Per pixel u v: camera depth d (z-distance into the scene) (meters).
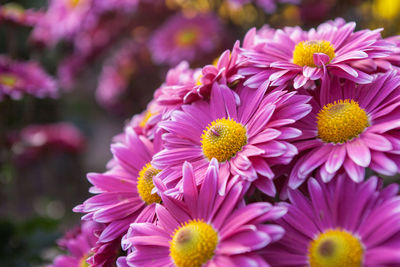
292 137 0.32
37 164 0.80
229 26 0.67
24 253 0.55
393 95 0.33
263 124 0.33
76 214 0.83
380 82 0.33
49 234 0.58
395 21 0.58
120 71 0.81
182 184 0.32
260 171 0.32
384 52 0.33
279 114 0.33
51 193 0.86
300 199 0.32
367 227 0.30
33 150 0.76
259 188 0.32
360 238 0.30
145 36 0.77
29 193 0.81
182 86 0.36
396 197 0.30
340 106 0.33
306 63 0.35
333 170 0.31
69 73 0.82
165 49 0.66
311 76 0.33
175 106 0.36
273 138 0.32
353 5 0.59
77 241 0.42
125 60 0.79
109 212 0.35
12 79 0.55
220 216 0.31
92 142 1.05
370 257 0.30
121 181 0.36
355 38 0.35
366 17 0.59
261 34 0.39
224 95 0.35
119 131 1.07
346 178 0.31
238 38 0.67
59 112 0.95
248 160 0.32
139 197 0.36
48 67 0.88
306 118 0.34
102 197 0.36
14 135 0.62
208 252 0.31
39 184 0.83
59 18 0.73
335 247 0.30
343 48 0.35
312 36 0.37
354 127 0.33
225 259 0.30
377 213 0.30
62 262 0.42
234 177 0.32
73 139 0.83
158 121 0.37
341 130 0.33
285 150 0.32
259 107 0.34
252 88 0.35
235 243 0.30
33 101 0.82
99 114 1.11
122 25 0.75
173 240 0.32
